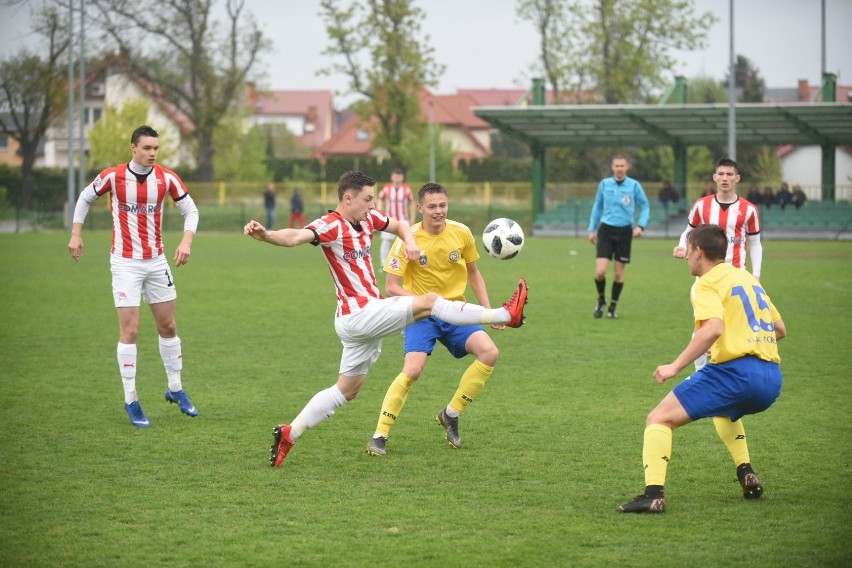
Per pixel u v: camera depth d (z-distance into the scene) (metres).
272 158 96.88
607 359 16.05
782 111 52.28
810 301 24.34
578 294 26.20
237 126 88.44
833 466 9.62
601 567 6.91
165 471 9.45
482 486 8.96
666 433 8.24
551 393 13.32
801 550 7.25
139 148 11.45
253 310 22.72
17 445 10.45
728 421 8.72
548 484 9.02
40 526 7.82
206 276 31.59
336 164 84.62
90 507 8.31
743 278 8.39
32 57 71.62
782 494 8.70
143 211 11.60
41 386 13.76
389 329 9.58
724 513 8.15
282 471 9.48
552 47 73.69
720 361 8.27
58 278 30.31
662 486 8.17
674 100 61.34
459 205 69.62
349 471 9.49
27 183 73.88
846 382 13.98
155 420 11.73
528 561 7.02
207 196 71.12
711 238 8.47
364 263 9.79
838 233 56.44
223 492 8.77
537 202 63.38
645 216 20.88
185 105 89.06
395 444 10.60
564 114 55.72
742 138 60.09
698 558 7.08
